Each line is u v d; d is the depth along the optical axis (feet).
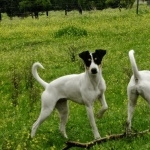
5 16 174.91
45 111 30.40
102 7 173.99
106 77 49.60
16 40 85.20
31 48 74.90
